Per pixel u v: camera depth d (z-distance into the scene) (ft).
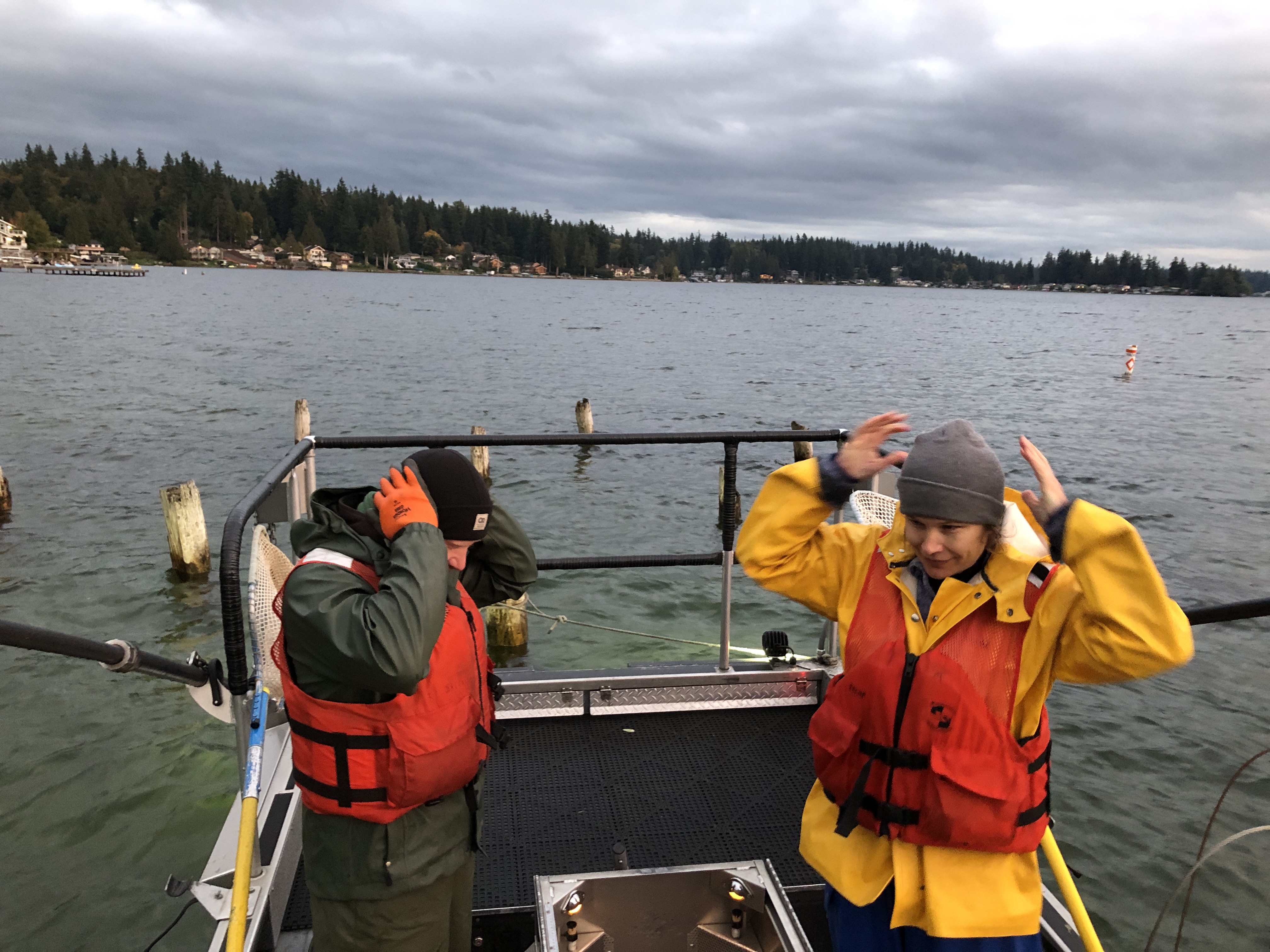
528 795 10.18
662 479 52.85
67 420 63.41
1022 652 5.43
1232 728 23.29
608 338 169.07
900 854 5.62
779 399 92.48
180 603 31.50
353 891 6.00
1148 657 4.86
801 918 8.52
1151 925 15.97
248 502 8.26
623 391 93.61
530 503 46.98
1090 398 100.22
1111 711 24.07
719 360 132.26
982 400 96.32
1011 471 59.21
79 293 257.14
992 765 5.38
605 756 11.00
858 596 6.13
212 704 7.88
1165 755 21.89
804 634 29.55
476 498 6.29
